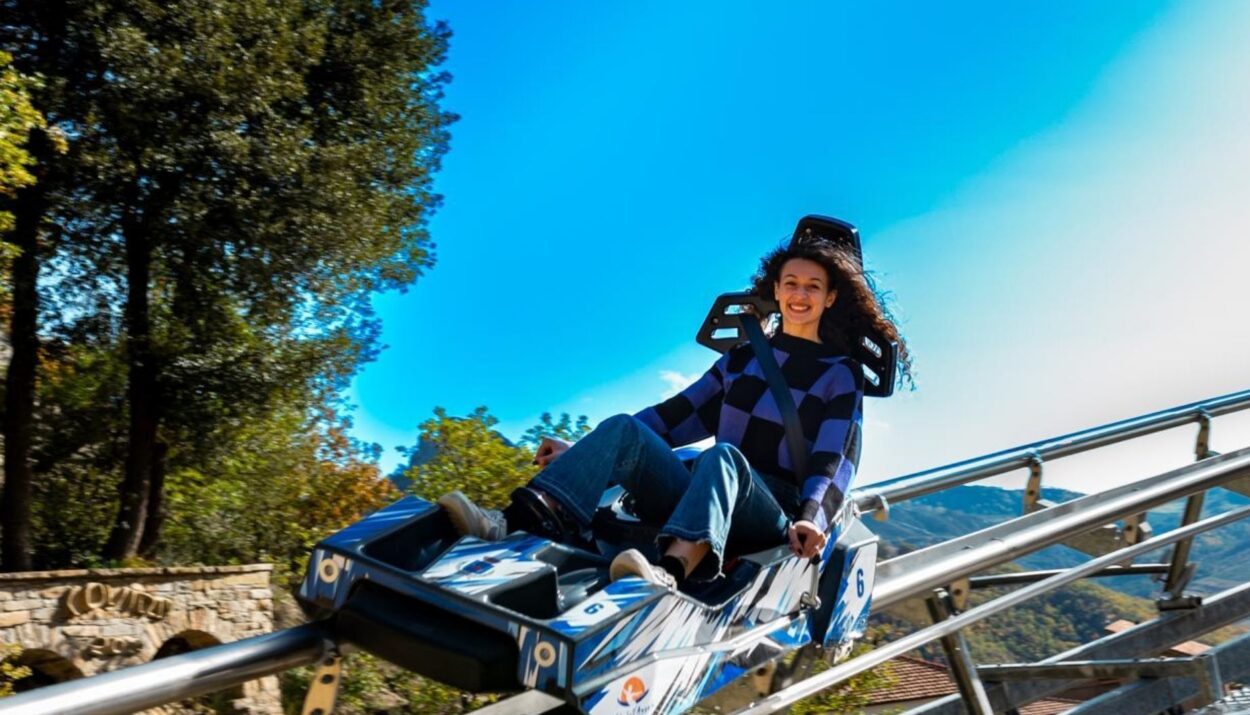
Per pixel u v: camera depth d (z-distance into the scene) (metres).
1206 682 5.39
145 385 13.96
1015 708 6.09
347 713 8.27
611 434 3.17
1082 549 6.06
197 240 13.07
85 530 14.80
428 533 2.86
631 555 2.72
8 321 14.09
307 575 2.69
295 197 13.38
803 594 3.33
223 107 12.66
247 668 2.57
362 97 14.66
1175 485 5.71
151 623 10.96
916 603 5.03
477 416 9.98
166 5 12.26
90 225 13.23
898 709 9.55
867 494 4.88
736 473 3.10
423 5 15.49
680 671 2.65
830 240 3.85
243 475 15.84
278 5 13.40
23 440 13.09
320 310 14.95
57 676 10.28
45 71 11.81
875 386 3.84
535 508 3.06
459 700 8.59
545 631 2.35
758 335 3.73
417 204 15.92
